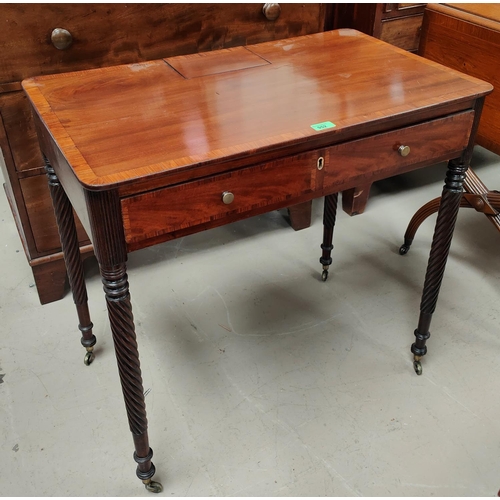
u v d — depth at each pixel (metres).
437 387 1.66
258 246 2.26
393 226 2.36
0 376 1.71
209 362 1.75
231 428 1.55
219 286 2.05
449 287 2.03
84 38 1.67
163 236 1.16
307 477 1.43
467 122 1.39
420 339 1.67
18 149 1.72
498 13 2.13
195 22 1.79
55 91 1.39
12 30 1.57
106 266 1.13
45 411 1.60
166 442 1.52
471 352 1.78
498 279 2.07
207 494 1.40
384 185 2.63
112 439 1.53
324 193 1.31
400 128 1.31
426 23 2.29
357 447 1.50
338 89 1.39
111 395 1.65
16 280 2.10
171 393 1.65
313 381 1.69
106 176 1.04
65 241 1.57
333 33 1.76
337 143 1.26
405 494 1.40
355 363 1.75
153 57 1.79
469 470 1.45
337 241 2.27
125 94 1.38
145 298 2.00
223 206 1.19
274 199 1.25
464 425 1.56
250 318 1.92
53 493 1.41
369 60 1.56
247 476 1.44
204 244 2.27
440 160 1.42
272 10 1.85
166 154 1.11
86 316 1.70
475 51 2.13
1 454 1.49
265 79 1.45
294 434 1.54
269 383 1.68
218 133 1.19
